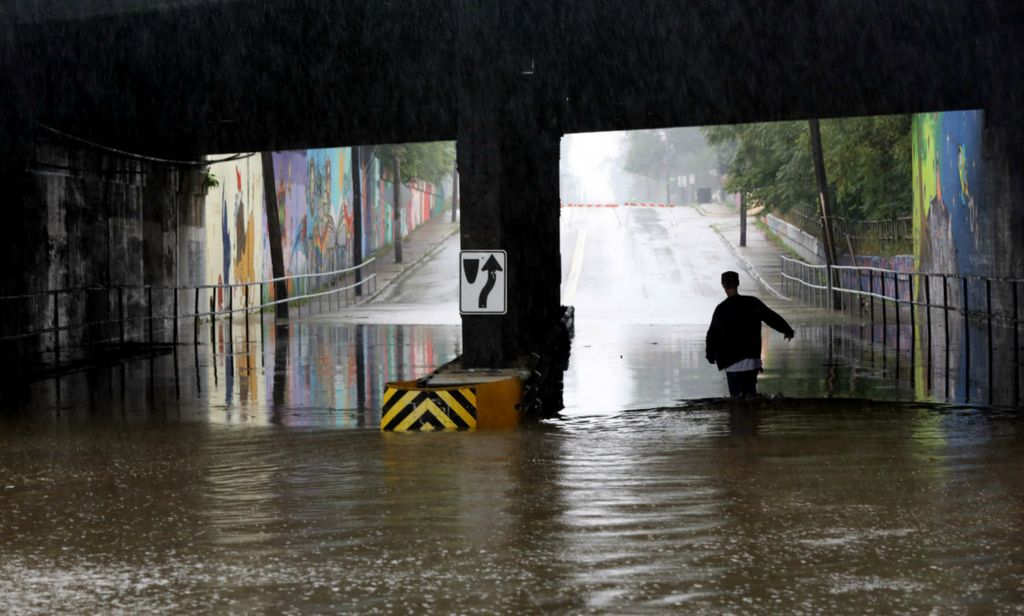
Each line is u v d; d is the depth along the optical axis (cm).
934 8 4384
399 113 6006
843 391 3706
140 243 6819
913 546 1627
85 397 3847
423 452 2570
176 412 3438
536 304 4603
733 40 4828
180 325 7550
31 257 5528
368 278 11512
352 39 4512
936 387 3797
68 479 2250
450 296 11525
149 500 2023
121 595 1423
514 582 1466
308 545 1670
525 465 2364
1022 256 6281
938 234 8269
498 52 3500
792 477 2166
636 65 5219
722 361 3278
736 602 1370
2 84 4862
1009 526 1745
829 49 5047
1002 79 5788
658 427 2961
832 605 1352
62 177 5859
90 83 5194
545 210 5184
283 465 2402
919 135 8925
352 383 4219
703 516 1833
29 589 1453
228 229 9769
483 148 3497
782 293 10912
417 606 1369
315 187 12725
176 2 3909
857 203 12725
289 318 8619
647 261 13738
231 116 6009
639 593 1410
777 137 13062
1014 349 4919
